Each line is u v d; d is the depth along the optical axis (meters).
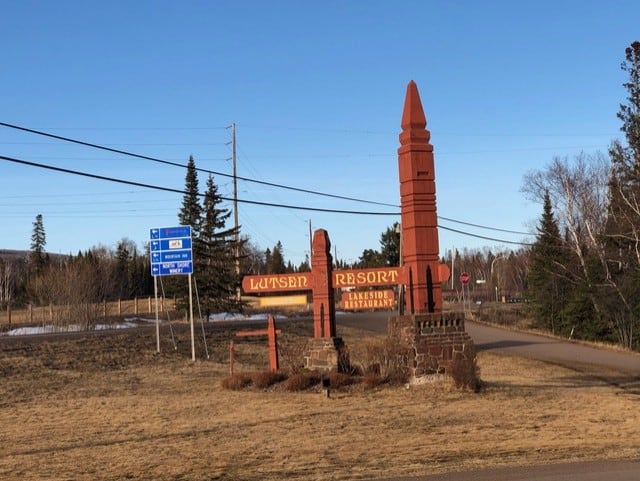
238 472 9.77
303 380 18.11
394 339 18.81
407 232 18.88
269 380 18.78
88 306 43.25
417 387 17.61
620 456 10.25
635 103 44.56
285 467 10.02
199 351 29.56
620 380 21.59
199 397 17.95
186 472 9.88
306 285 19.66
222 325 39.31
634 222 42.47
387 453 10.91
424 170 18.80
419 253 18.62
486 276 108.56
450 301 84.12
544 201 51.69
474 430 12.85
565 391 18.34
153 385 20.80
